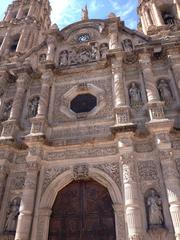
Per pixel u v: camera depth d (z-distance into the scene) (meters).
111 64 21.73
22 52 28.83
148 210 14.02
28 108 21.47
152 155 15.95
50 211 15.34
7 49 31.05
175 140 16.17
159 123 15.95
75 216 15.27
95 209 15.37
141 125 17.41
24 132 19.52
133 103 19.19
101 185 16.27
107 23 25.80
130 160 15.33
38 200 15.60
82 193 16.19
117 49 21.95
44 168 16.95
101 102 19.81
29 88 23.08
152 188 14.77
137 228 12.80
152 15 30.27
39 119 18.72
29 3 38.47
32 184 15.68
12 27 34.00
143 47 21.55
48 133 18.81
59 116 19.98
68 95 21.31
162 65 21.28
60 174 16.44
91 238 14.30
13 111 20.45
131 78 21.02
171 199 13.32
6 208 15.84
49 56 24.20
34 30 33.16
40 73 23.39
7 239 14.35
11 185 16.78
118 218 14.13
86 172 16.19
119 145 16.08
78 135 18.27
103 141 17.03
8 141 17.78
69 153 17.28
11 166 17.52
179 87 18.67
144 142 16.56
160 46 22.19
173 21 29.11
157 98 18.11
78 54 24.77
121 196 14.79
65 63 24.12
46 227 14.70
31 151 17.05
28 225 14.20
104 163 16.36
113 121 18.34
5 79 23.91
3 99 22.84
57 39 26.30
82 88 21.28
